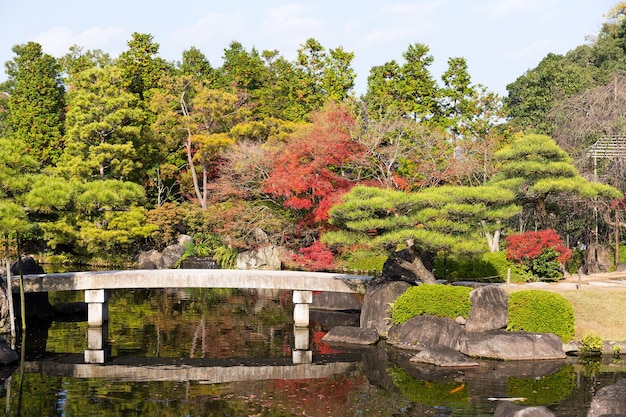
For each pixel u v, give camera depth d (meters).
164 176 54.91
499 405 16.42
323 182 38.06
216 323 30.44
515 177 31.38
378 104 50.28
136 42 59.56
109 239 46.69
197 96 52.03
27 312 30.69
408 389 19.97
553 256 31.38
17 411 17.77
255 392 19.78
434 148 43.31
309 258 36.94
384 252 26.72
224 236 48.38
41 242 51.00
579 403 18.53
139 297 37.66
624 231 39.22
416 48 53.09
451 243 25.22
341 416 17.48
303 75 60.50
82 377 21.31
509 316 25.23
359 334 26.67
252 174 44.88
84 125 47.50
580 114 37.22
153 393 19.58
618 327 25.39
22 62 56.28
